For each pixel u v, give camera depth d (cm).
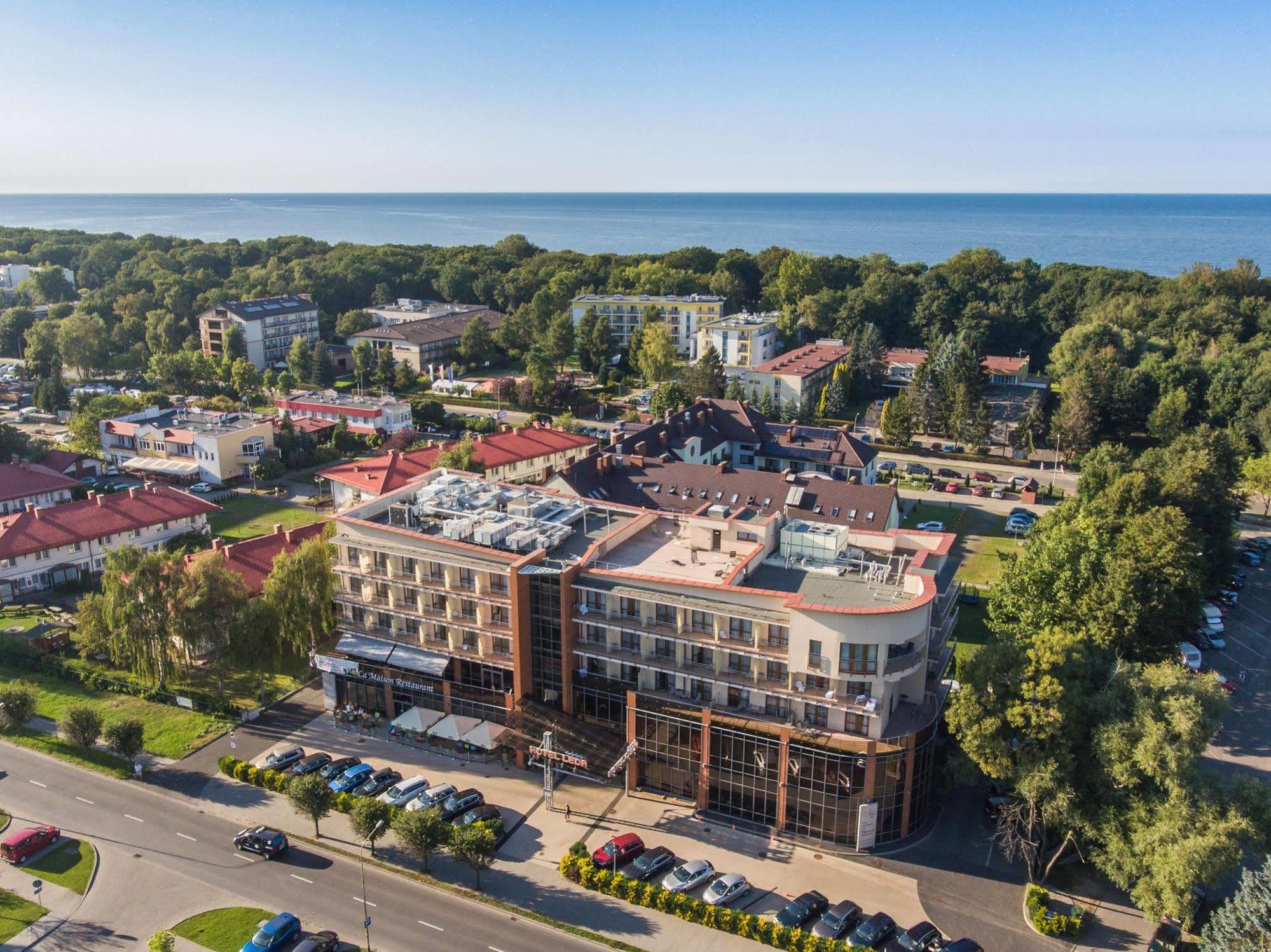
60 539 12306
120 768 8344
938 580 8119
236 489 16700
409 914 6594
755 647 7381
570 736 8006
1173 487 11325
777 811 7475
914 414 19875
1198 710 6359
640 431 14800
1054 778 6588
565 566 8119
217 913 6588
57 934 6350
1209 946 5772
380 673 8919
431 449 14838
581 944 6322
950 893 6831
